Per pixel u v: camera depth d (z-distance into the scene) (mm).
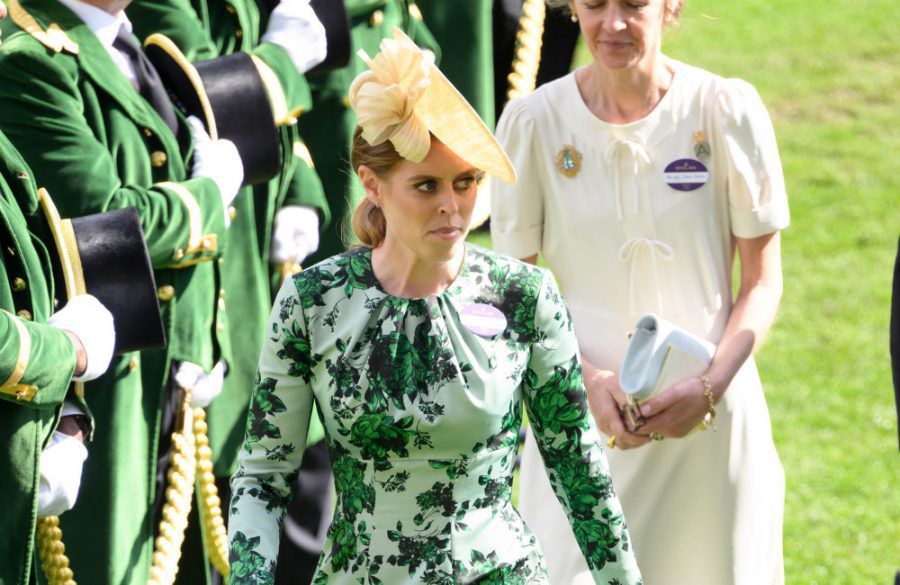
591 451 11109
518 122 14383
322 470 17578
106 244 13227
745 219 14109
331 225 18250
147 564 14508
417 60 10070
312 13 16750
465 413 10617
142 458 14398
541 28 21266
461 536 10742
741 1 52156
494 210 14641
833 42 47438
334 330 10781
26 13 13992
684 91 14055
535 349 10914
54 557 13547
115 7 14492
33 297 12578
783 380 25922
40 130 13594
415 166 10242
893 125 41031
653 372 13625
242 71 15430
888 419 24203
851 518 20500
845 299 30031
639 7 13531
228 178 14758
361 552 10836
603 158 14133
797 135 40375
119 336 13273
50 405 12242
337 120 18156
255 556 10688
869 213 35000
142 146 14359
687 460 14383
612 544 11148
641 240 14141
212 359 15094
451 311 10773
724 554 14367
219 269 15156
